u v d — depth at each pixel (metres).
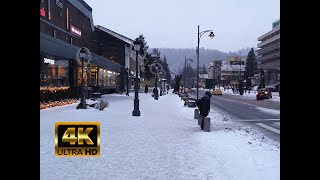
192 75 169.25
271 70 111.62
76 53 31.44
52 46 24.72
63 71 31.66
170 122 15.55
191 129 13.22
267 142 10.74
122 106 25.27
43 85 25.53
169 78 154.25
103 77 47.59
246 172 6.73
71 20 39.75
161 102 32.62
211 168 7.02
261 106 31.42
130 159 7.74
